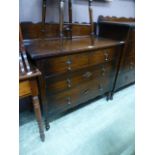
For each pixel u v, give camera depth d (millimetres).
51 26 1522
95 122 1591
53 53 1124
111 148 1324
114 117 1674
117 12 2098
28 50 1166
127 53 1752
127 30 1584
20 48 949
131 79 2113
